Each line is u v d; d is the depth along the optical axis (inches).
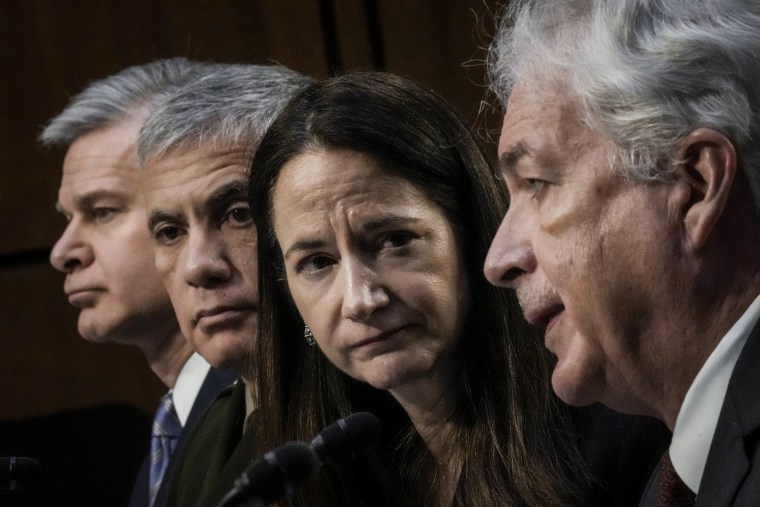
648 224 107.0
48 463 280.2
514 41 114.4
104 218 229.9
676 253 106.9
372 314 139.3
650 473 141.9
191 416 205.9
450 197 142.7
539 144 110.1
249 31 336.5
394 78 146.0
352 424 121.0
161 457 221.8
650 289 108.1
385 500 155.0
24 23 346.3
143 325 227.5
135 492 230.5
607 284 108.8
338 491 155.9
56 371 357.1
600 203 108.3
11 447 280.2
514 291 147.3
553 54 110.3
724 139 104.3
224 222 177.9
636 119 105.7
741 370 107.6
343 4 329.1
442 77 323.0
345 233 139.6
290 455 111.2
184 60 239.5
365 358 141.3
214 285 177.6
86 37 344.2
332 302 141.5
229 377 208.2
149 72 236.1
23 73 347.3
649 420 143.4
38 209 352.5
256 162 147.9
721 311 107.9
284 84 181.9
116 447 283.4
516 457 144.7
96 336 231.1
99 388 358.9
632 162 106.5
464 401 148.6
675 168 105.8
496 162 150.7
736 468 106.2
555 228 110.6
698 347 109.2
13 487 138.9
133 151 228.2
